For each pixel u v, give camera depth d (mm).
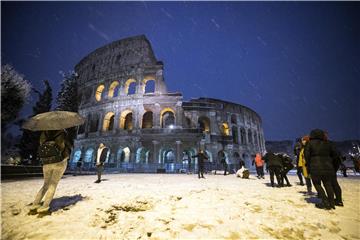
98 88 38625
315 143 5660
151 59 38562
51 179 4680
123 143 31406
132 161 30062
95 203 5516
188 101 38719
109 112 34531
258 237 3549
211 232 3705
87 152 33812
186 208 5180
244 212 4836
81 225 3975
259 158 15148
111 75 37344
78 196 6398
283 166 9516
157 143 29281
